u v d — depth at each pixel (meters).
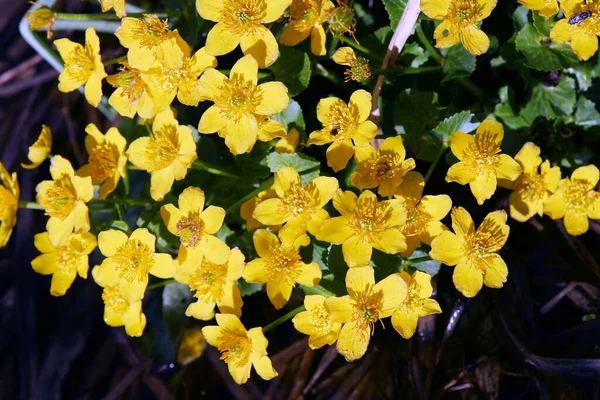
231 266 0.55
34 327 0.69
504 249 0.62
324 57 0.62
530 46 0.59
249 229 0.58
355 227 0.54
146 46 0.55
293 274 0.55
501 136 0.55
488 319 0.62
